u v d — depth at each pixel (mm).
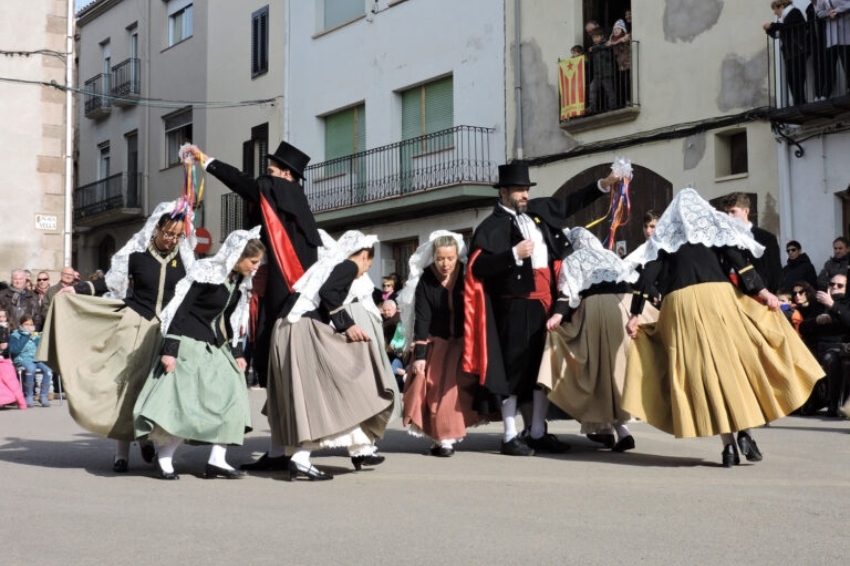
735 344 7648
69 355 7875
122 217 34469
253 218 8055
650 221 9148
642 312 8617
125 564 4754
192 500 6484
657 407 7902
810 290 13180
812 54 16031
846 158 16094
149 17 33750
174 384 7371
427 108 23938
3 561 4820
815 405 12602
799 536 5254
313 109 27109
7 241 23234
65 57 23891
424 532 5387
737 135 17891
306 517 5840
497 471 7715
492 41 22000
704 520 5672
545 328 8852
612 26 20422
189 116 31953
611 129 19562
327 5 26922
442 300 8820
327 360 7281
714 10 17844
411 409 8719
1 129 23297
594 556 4832
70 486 7129
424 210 23906
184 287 7461
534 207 8961
